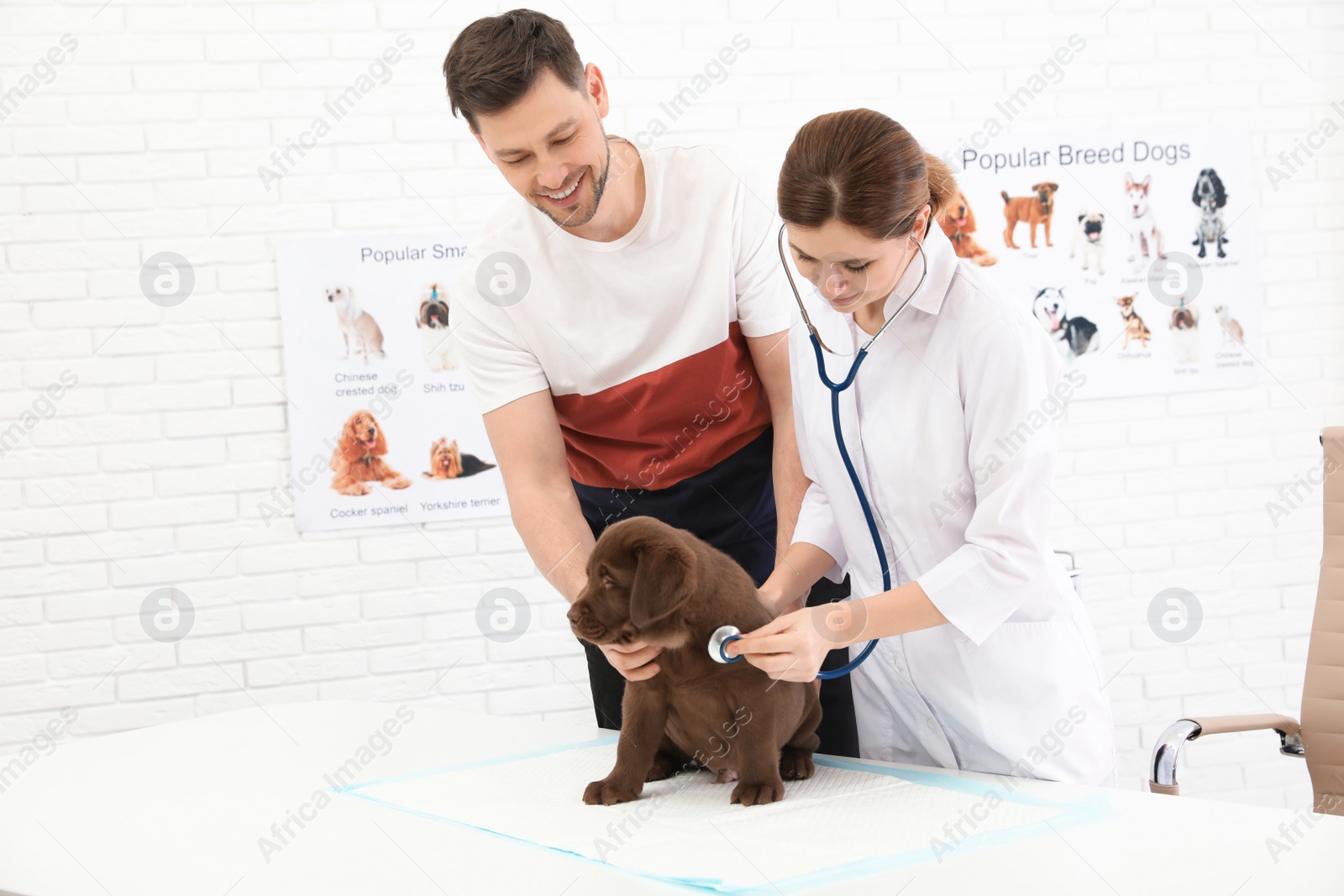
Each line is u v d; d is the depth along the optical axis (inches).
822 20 126.6
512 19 55.5
